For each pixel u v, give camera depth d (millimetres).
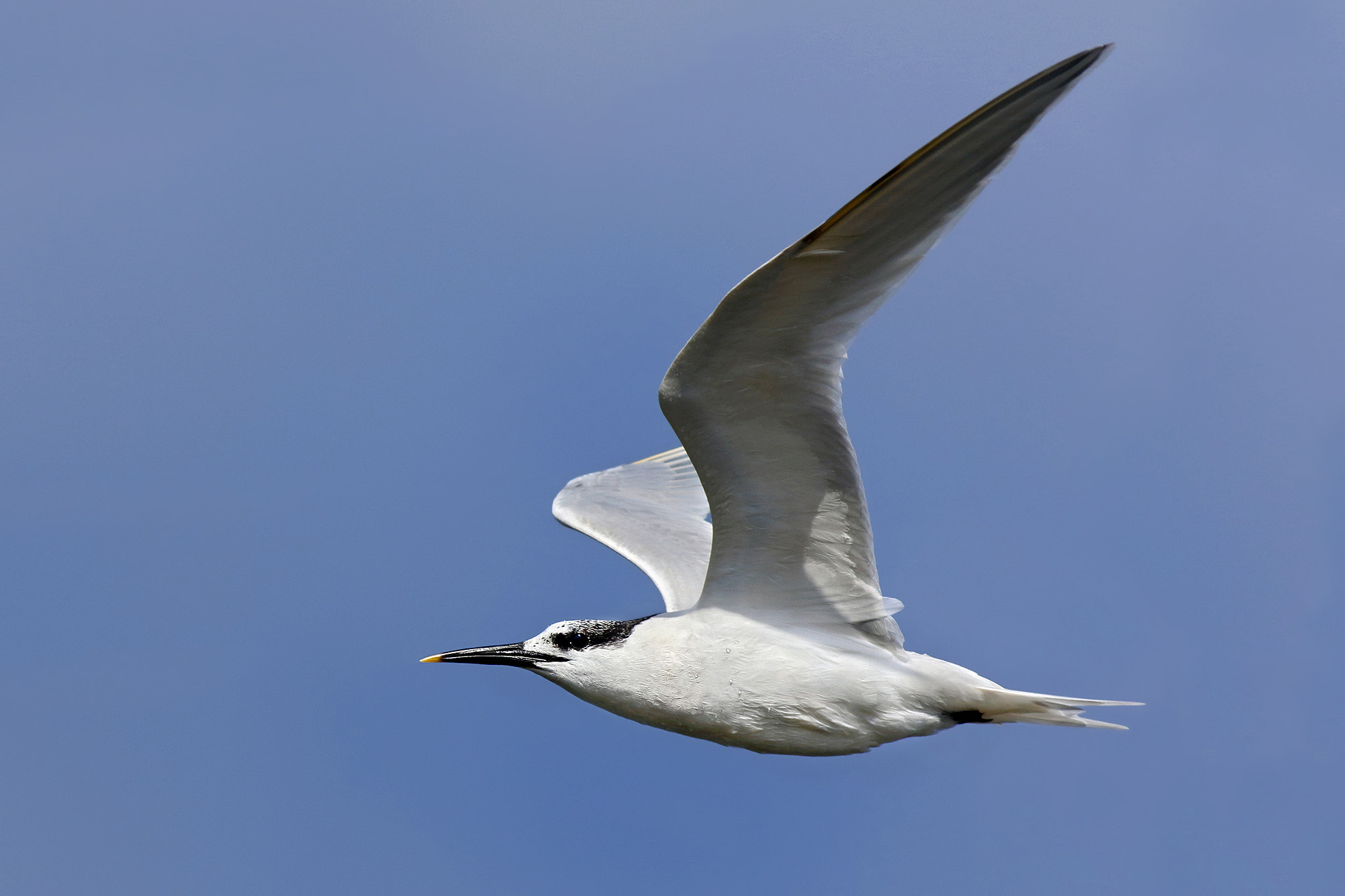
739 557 10867
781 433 10008
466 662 11570
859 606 10812
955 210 8883
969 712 11055
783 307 9125
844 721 10797
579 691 11305
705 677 10875
